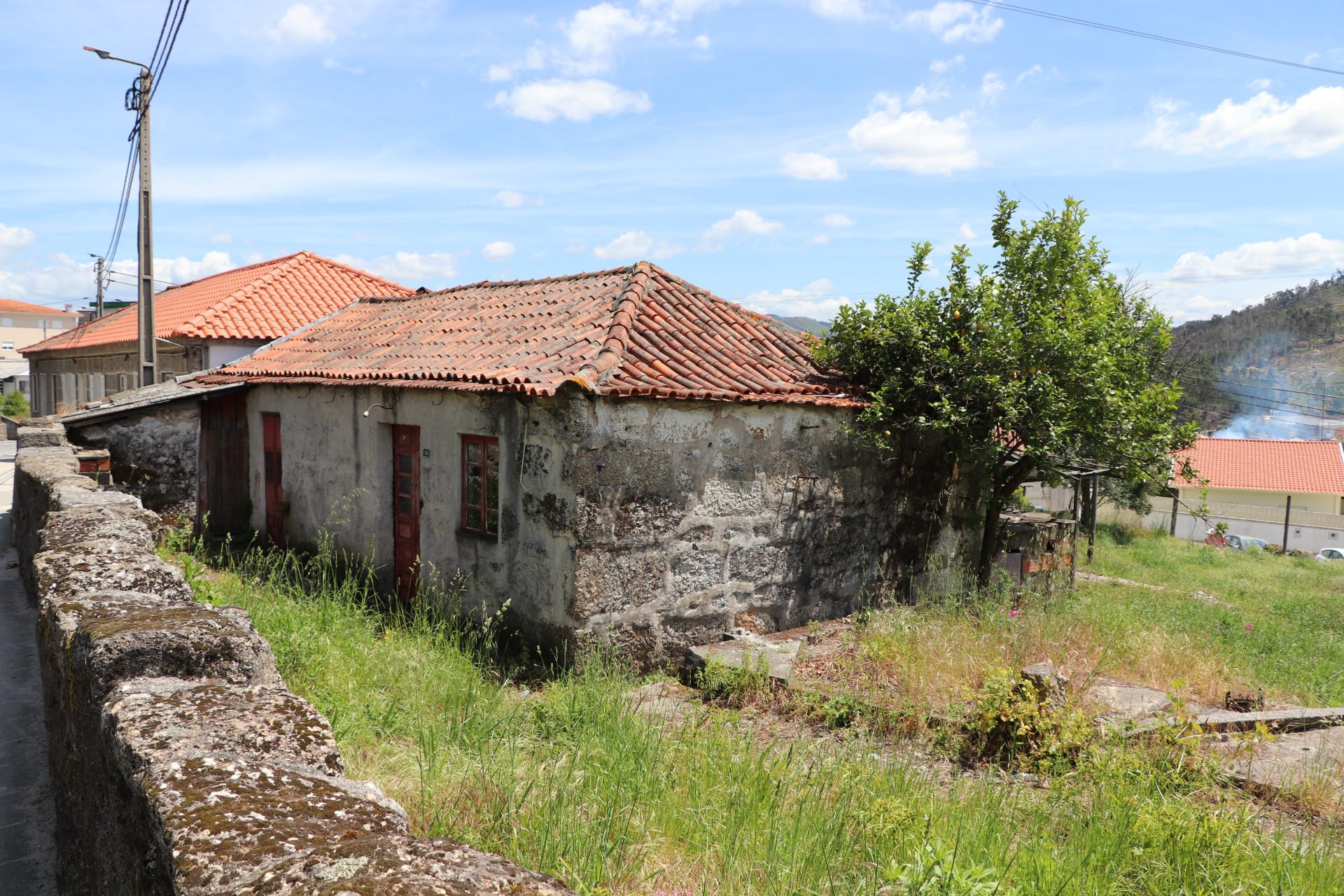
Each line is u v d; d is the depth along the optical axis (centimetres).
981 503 1070
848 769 458
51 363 2925
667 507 746
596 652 700
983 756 539
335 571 948
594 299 965
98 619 302
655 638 745
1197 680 693
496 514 788
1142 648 749
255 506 1188
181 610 322
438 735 481
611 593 710
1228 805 440
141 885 185
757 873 348
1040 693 550
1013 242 934
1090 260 945
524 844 347
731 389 788
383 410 921
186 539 1053
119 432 1128
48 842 370
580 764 457
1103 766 468
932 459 999
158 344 1873
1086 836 396
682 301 973
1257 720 589
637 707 585
